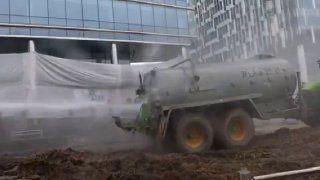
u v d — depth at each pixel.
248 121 11.20
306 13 37.94
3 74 12.09
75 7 29.00
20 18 26.48
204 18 53.41
